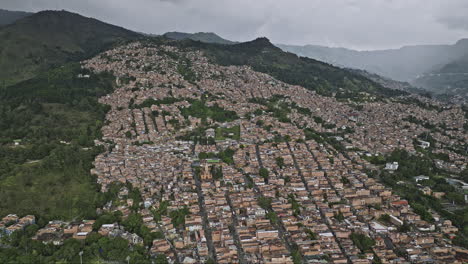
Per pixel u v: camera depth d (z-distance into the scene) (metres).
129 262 193.12
